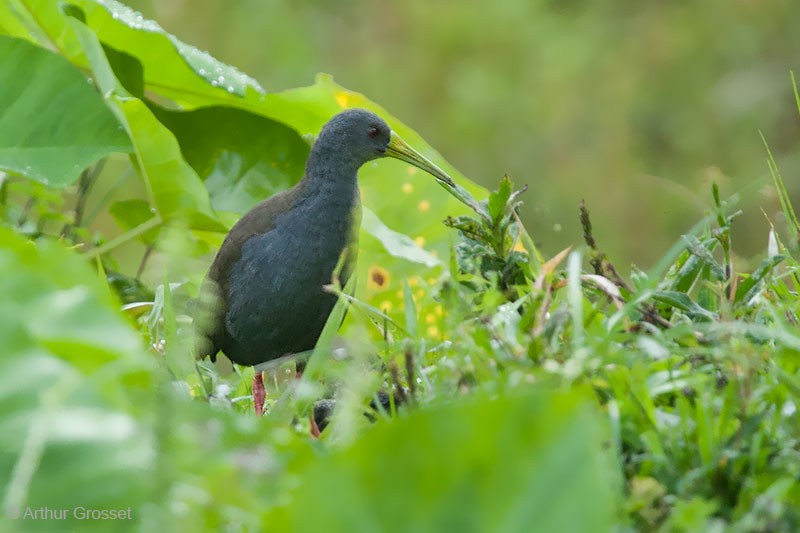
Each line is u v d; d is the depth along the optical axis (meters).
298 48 24.09
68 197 13.10
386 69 24.78
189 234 11.00
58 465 4.15
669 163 22.97
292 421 6.60
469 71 24.72
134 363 4.58
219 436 4.80
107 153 9.99
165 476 4.23
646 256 21.30
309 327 9.79
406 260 11.71
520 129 24.17
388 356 6.64
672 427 5.32
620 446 5.14
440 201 12.46
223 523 4.73
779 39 23.42
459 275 7.75
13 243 5.17
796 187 20.17
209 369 8.90
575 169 23.42
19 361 4.40
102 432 4.25
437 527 4.17
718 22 23.84
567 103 24.05
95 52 10.13
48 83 9.97
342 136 9.84
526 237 7.89
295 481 4.60
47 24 11.31
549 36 24.80
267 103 12.21
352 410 5.66
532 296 6.38
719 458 5.01
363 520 4.20
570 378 5.29
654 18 24.34
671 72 23.77
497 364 5.68
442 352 6.38
